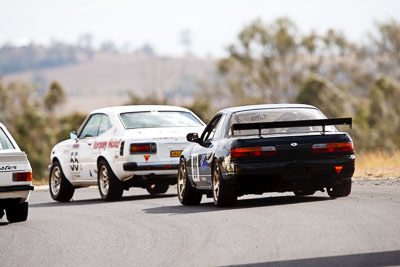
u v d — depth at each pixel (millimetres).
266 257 28266
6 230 41969
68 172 64562
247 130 45688
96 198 64875
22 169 43812
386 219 35750
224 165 44844
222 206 46812
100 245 34438
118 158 58156
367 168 77562
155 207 50969
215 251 30469
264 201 48781
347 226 34219
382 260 26109
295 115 46844
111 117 60781
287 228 34969
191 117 61562
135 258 30281
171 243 33438
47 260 31219
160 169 57750
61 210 53312
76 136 64125
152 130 58844
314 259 27125
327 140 44688
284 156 44156
